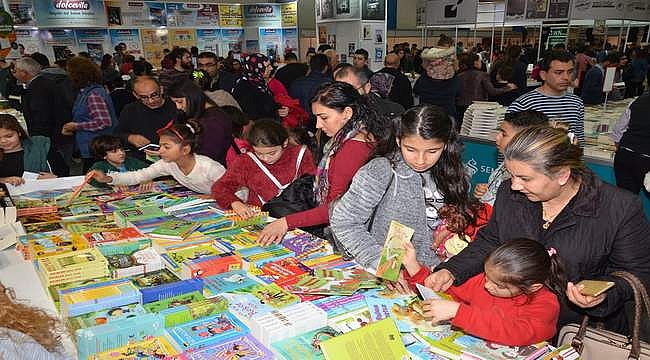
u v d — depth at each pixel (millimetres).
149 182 2984
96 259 1715
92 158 4273
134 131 3719
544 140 1328
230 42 14516
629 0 5789
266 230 2025
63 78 4949
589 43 7480
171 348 1307
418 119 1549
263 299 1525
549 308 1355
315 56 5410
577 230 1451
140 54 13086
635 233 1417
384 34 8523
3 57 8094
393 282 1611
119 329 1307
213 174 2756
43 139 3527
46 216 2369
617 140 3479
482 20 7703
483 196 2209
